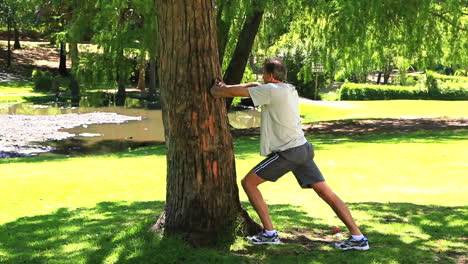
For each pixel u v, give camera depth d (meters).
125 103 41.56
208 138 5.21
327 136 20.62
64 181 11.20
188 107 5.15
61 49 57.97
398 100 42.44
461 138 18.34
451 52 25.14
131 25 20.83
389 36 24.03
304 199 8.97
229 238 5.30
